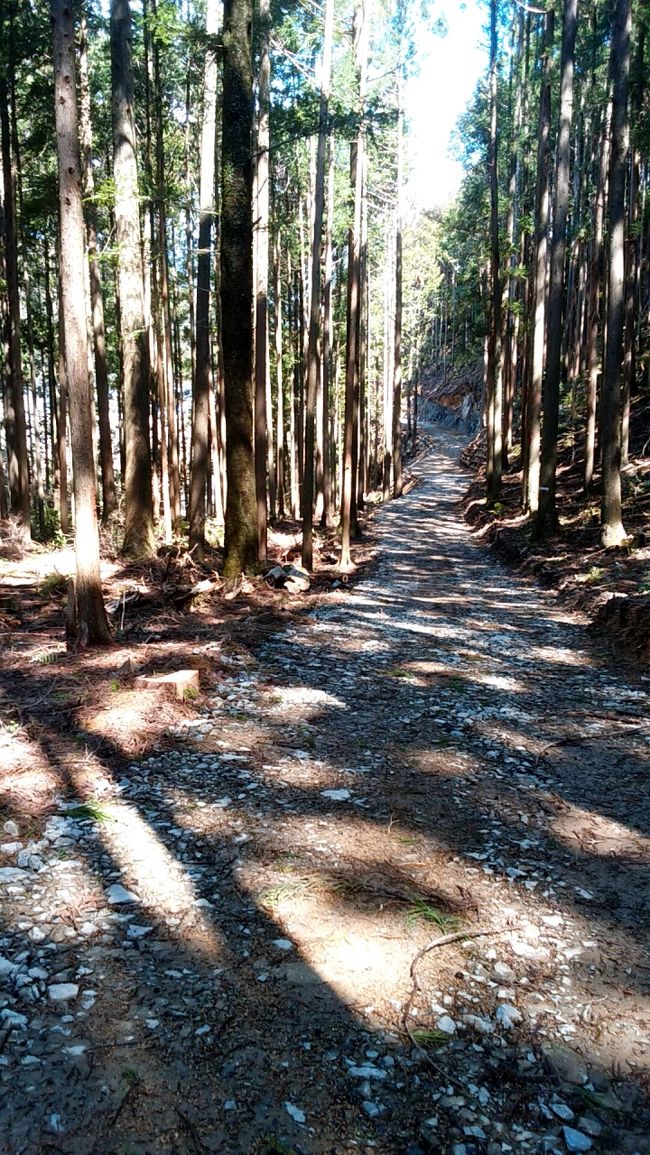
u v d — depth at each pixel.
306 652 7.89
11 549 13.43
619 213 12.09
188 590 10.15
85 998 2.52
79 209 6.11
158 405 18.42
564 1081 2.30
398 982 2.71
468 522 23.59
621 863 3.71
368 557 16.36
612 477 12.76
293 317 27.31
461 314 55.41
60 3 5.75
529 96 25.67
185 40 10.98
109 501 16.22
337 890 3.29
